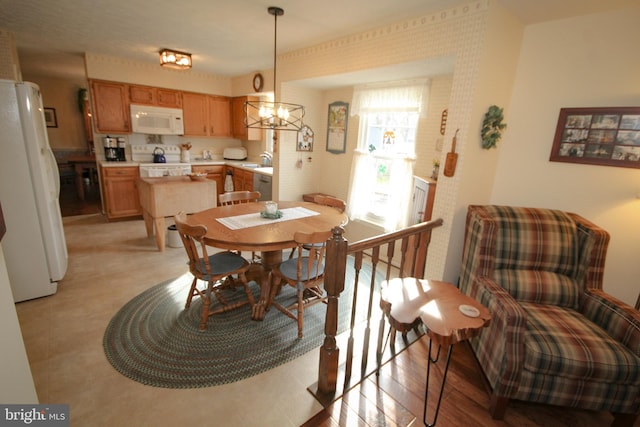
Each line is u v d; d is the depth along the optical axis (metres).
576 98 2.28
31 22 2.95
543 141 2.45
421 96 3.12
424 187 2.81
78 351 2.02
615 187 2.19
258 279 2.87
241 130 5.60
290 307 2.42
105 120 4.58
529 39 2.41
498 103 2.40
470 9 2.09
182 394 1.73
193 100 5.35
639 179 2.09
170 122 5.13
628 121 2.08
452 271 2.52
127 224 4.64
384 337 2.27
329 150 4.36
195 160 5.71
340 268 1.58
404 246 2.04
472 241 2.21
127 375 1.84
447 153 2.33
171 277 3.06
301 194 4.50
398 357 2.06
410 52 2.47
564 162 2.36
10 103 2.27
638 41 2.02
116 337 2.16
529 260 2.09
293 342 2.20
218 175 5.69
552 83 2.36
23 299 2.52
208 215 2.68
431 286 1.73
